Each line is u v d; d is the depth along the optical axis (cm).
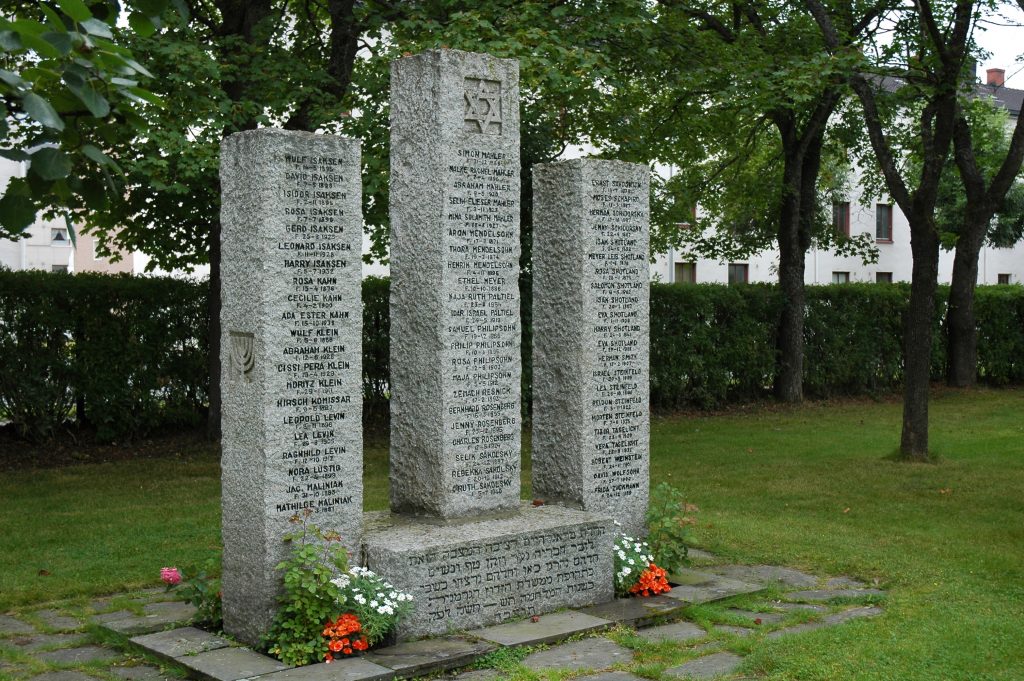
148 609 710
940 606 717
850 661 588
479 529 689
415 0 1414
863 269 3678
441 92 702
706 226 2409
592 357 805
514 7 1344
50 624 680
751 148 2222
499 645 621
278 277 607
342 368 630
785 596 761
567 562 711
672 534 804
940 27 1373
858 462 1369
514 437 743
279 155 606
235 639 625
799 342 2203
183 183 1226
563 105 1555
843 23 1628
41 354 1394
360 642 598
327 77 1327
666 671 585
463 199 712
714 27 1822
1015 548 899
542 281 826
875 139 1336
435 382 711
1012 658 597
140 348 1459
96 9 303
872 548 902
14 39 253
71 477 1245
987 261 3994
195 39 1233
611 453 817
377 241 1477
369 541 654
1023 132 1328
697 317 2072
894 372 2412
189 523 987
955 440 1609
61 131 279
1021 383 2658
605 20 1373
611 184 811
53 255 2677
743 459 1412
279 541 609
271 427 605
